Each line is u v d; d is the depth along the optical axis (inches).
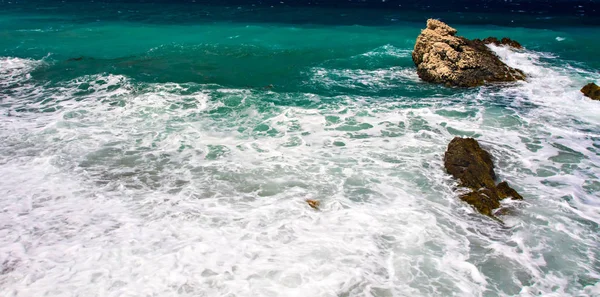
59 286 229.9
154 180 342.0
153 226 283.1
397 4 1753.2
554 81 598.5
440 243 271.0
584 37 954.7
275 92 569.9
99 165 363.6
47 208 301.7
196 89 574.6
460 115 484.1
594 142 414.6
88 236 271.9
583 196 323.0
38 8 1350.9
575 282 240.2
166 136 422.9
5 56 737.0
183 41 887.1
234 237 272.5
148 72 653.3
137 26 1049.5
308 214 298.2
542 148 401.4
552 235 278.8
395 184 337.7
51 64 690.2
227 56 762.8
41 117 467.2
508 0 2069.4
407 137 424.5
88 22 1089.4
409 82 620.7
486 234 280.7
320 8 1542.8
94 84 589.0
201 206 306.7
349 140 417.7
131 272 241.0
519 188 333.4
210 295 225.3
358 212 301.0
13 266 245.0
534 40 917.2
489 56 633.0
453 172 346.3
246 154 386.9
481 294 231.3
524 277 243.9
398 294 229.6
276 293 227.6
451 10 1551.4
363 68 700.0
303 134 431.5
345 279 238.5
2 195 314.7
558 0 2106.3
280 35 970.1
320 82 619.2
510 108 505.0
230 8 1485.0
